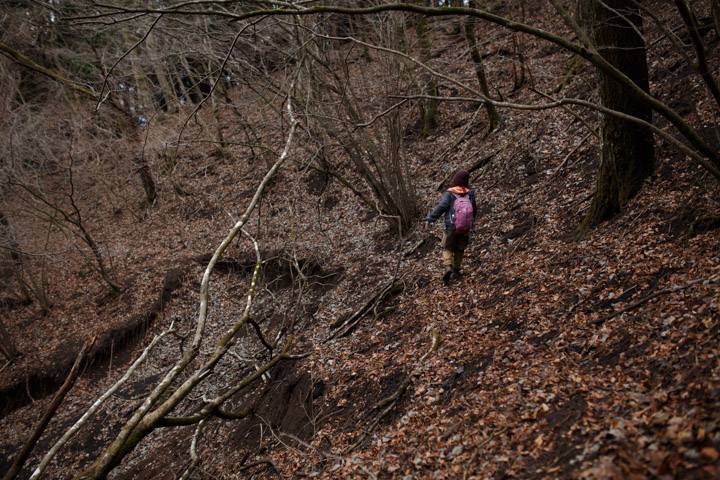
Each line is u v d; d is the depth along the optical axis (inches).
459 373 185.2
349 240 412.5
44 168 529.7
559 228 254.4
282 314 376.2
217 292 460.4
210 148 699.4
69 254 561.9
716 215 172.7
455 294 255.3
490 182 365.1
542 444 120.9
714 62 275.6
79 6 354.6
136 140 576.4
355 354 256.8
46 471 340.8
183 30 344.2
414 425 169.2
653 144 216.5
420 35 453.4
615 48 191.8
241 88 526.6
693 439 94.3
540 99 425.4
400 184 356.2
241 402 291.9
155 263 532.1
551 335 175.0
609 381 132.0
